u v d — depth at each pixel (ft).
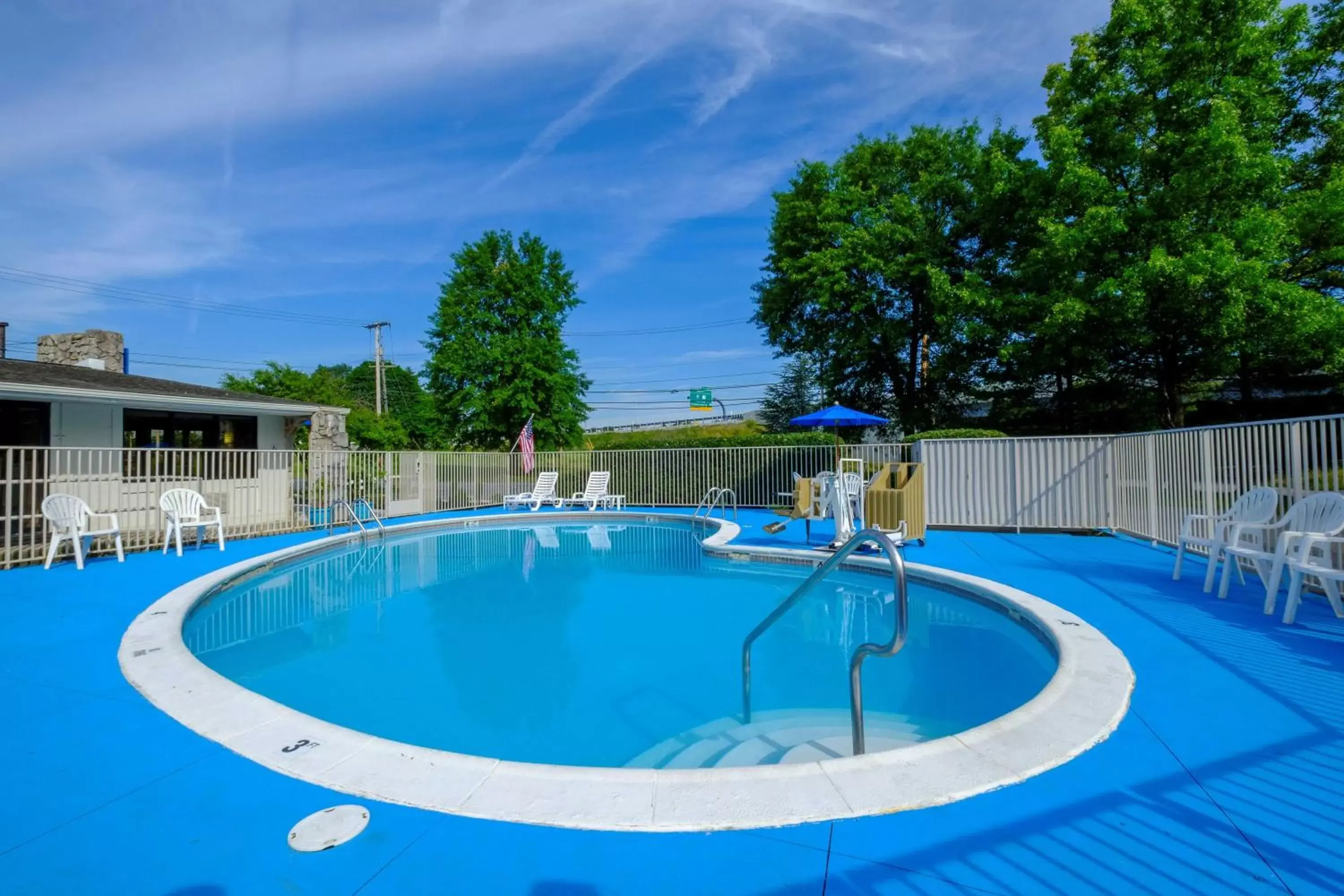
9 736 10.75
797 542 35.94
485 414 83.15
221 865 7.27
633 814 8.08
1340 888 6.62
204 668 14.30
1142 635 15.92
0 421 37.22
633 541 43.16
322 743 10.37
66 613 19.60
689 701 15.16
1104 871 6.96
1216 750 9.78
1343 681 12.61
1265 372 59.21
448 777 9.15
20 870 7.23
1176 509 29.27
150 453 34.30
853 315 70.44
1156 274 44.32
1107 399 64.85
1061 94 53.88
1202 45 46.50
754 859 7.24
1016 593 20.84
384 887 6.86
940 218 69.62
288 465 43.09
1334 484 18.47
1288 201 47.42
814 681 16.24
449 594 27.17
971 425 73.92
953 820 7.94
